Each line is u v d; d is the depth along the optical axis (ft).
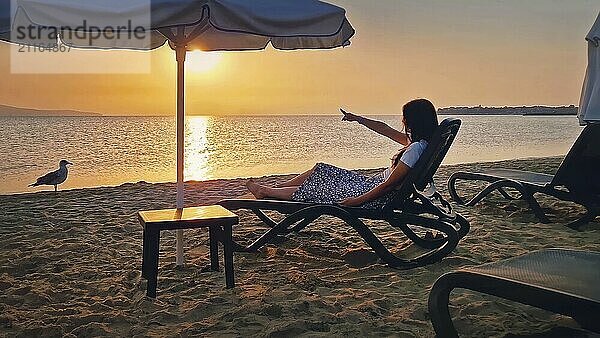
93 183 34.40
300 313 9.32
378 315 9.35
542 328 8.68
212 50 14.25
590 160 15.28
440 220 12.82
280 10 9.47
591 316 6.14
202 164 44.91
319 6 10.02
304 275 11.32
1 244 14.05
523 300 6.68
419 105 12.07
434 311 7.50
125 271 11.71
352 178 12.92
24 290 10.46
